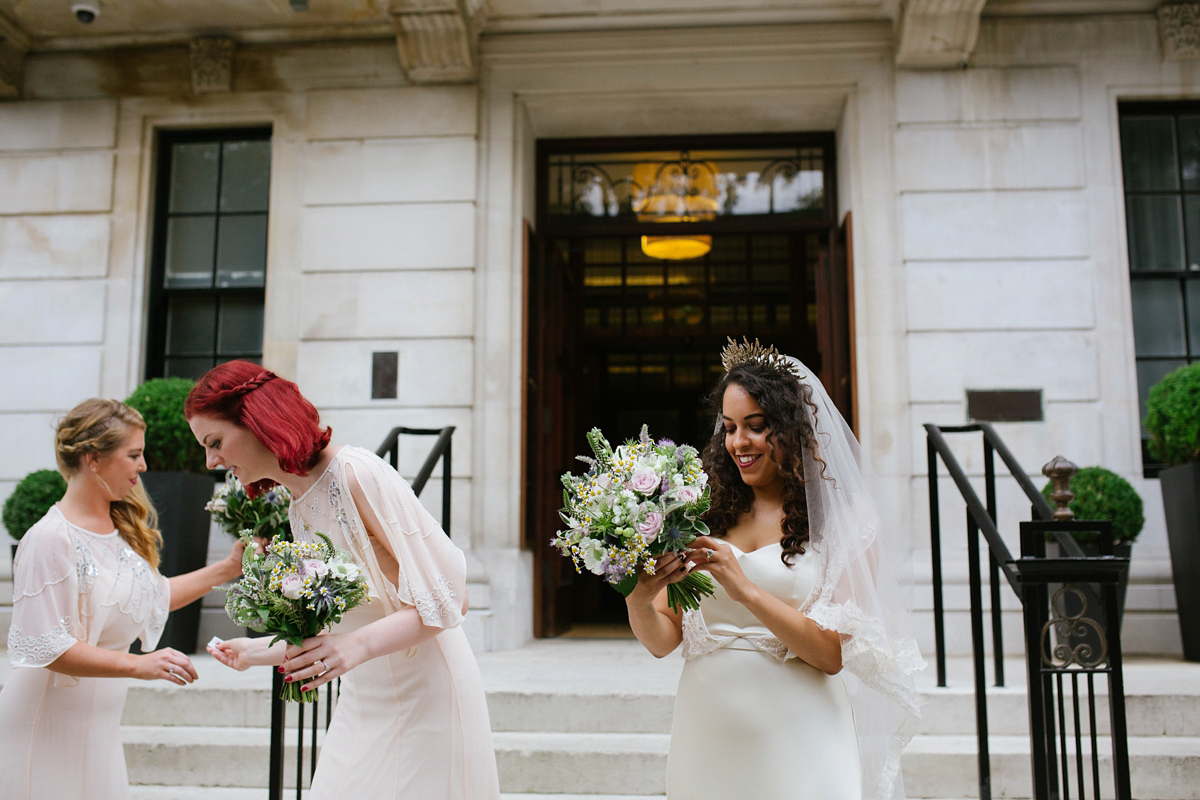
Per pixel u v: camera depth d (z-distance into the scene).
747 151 6.29
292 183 5.93
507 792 3.38
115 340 5.92
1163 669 4.45
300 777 2.65
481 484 5.57
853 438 2.29
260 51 6.05
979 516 3.32
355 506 2.01
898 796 2.18
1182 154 5.77
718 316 8.39
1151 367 5.66
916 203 5.58
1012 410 5.38
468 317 5.67
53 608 2.15
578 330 7.16
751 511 2.22
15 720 2.15
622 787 3.36
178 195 6.23
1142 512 4.78
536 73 5.89
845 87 5.75
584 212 6.30
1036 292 5.48
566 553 1.99
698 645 2.09
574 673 4.34
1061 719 2.66
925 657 5.00
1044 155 5.58
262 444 2.01
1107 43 5.65
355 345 5.71
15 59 6.10
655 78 5.85
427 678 2.02
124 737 3.62
